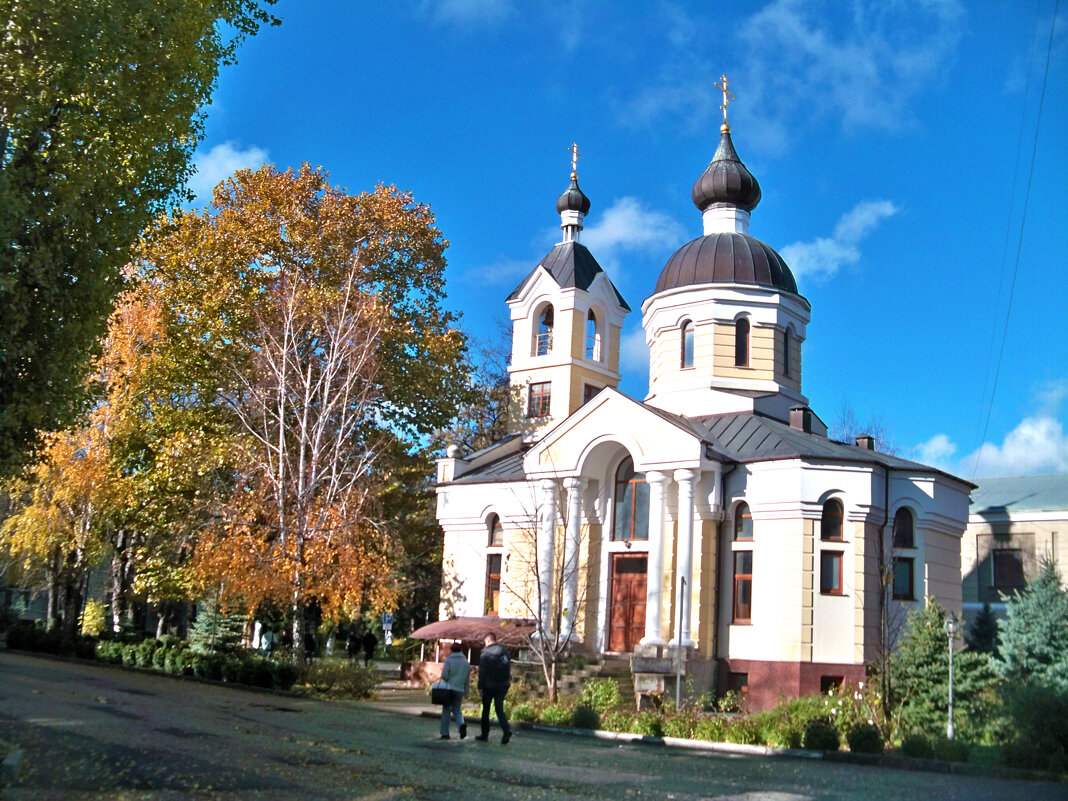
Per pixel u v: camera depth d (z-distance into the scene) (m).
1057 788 15.87
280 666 29.81
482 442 57.66
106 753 14.39
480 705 26.86
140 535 42.47
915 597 31.38
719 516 31.25
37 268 14.00
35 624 47.09
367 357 35.56
